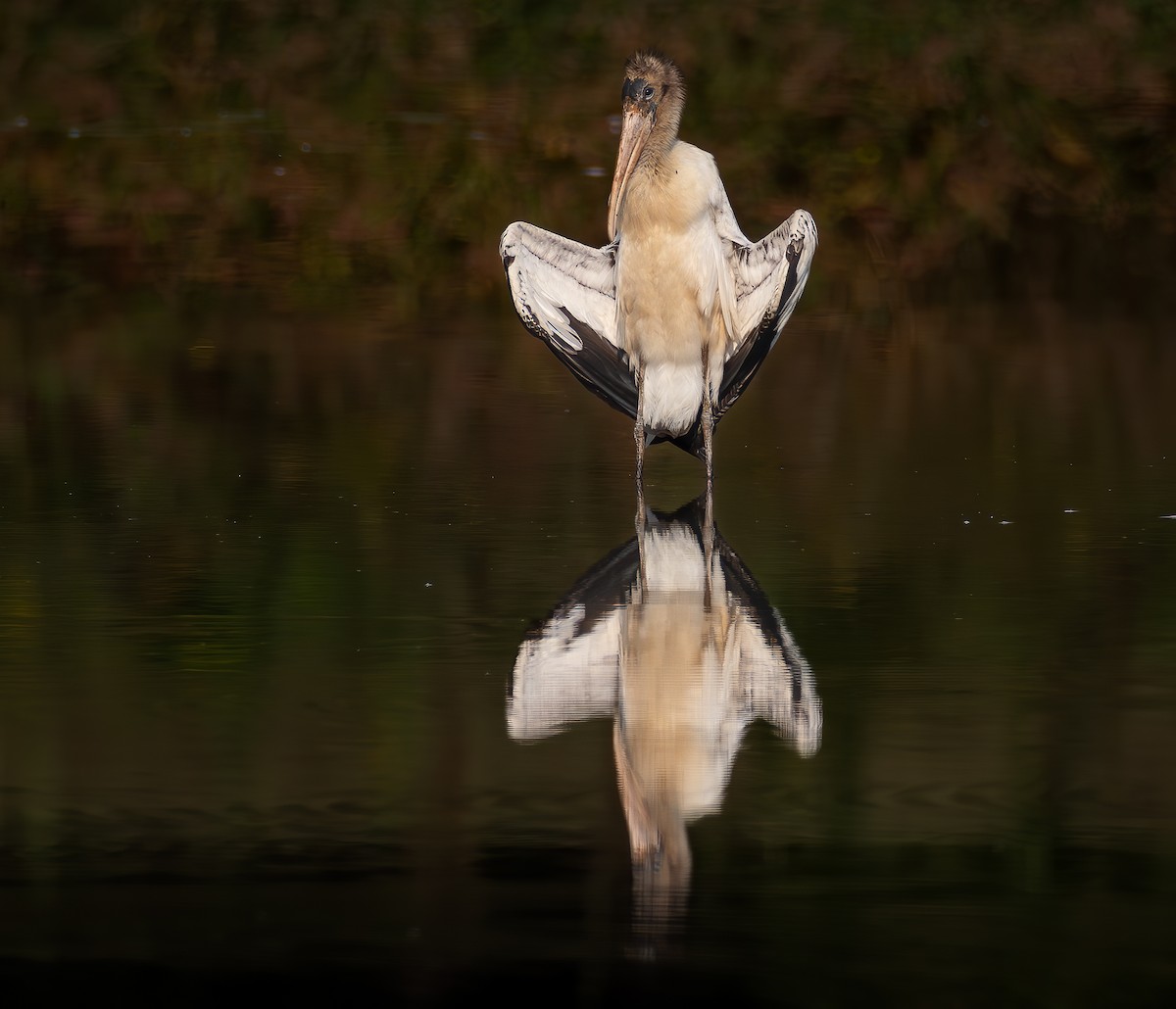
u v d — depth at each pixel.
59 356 18.56
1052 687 8.77
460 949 6.20
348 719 8.40
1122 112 27.20
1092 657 9.23
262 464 14.15
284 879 6.73
